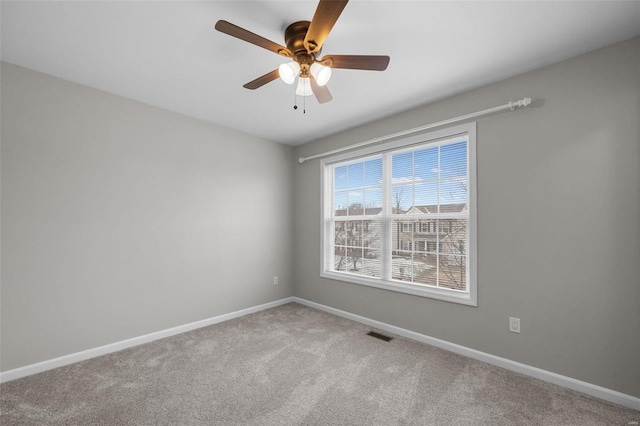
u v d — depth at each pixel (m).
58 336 2.32
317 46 1.55
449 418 1.70
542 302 2.14
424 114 2.84
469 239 2.52
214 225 3.38
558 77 2.09
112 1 1.52
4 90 2.13
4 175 2.12
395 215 3.12
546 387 2.02
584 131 1.98
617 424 1.65
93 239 2.52
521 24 1.70
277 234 4.06
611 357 1.87
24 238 2.19
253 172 3.79
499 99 2.36
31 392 1.96
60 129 2.36
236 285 3.57
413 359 2.43
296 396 1.92
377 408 1.79
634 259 1.81
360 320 3.33
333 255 3.83
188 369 2.27
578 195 2.00
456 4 1.54
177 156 3.07
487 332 2.39
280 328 3.15
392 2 1.53
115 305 2.62
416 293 2.84
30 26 1.73
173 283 3.01
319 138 3.94
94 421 1.68
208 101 2.80
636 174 1.80
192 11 1.60
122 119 2.69
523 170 2.23
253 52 2.00
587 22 1.68
